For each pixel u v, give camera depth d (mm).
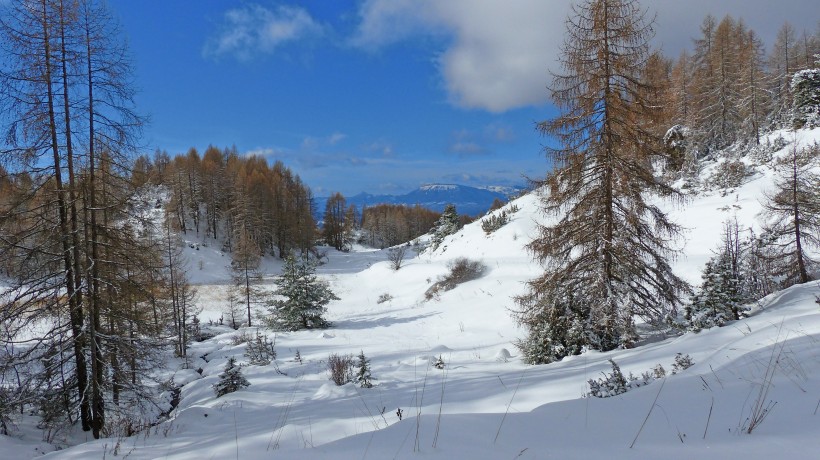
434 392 8797
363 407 7941
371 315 29094
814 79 32875
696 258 19359
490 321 21406
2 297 9445
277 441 5488
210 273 48688
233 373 11883
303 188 82125
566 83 11375
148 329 11219
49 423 10164
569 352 11781
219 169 66625
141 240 10852
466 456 2984
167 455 5441
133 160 10539
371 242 104875
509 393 7586
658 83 10875
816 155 22969
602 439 3264
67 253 9508
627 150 11023
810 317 7484
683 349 8398
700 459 2695
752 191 25484
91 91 9758
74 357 10141
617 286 11164
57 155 9344
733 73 39156
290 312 25422
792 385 3926
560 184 11828
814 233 14359
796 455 2602
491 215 44656
